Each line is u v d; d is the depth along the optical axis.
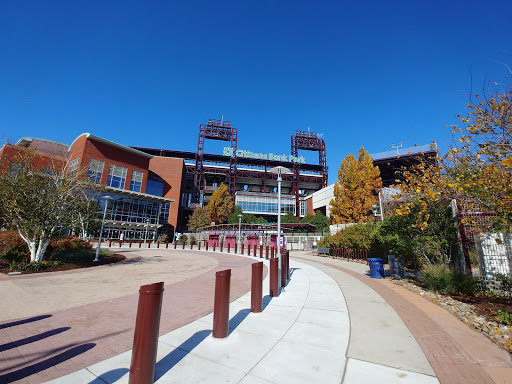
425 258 9.52
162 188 56.22
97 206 16.03
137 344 2.87
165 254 22.70
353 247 18.31
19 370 3.17
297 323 4.88
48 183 12.79
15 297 6.96
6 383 2.88
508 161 4.57
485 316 5.23
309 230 41.38
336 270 12.54
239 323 4.88
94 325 4.83
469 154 6.33
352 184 30.77
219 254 23.34
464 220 7.55
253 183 88.94
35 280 9.52
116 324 4.89
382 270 10.20
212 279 9.98
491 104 5.77
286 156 86.06
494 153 5.54
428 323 4.87
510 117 5.60
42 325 4.82
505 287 6.65
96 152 42.34
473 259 8.51
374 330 4.51
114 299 6.85
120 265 14.39
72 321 5.05
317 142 92.88
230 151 83.06
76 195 13.70
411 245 9.59
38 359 3.47
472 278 7.16
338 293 7.41
